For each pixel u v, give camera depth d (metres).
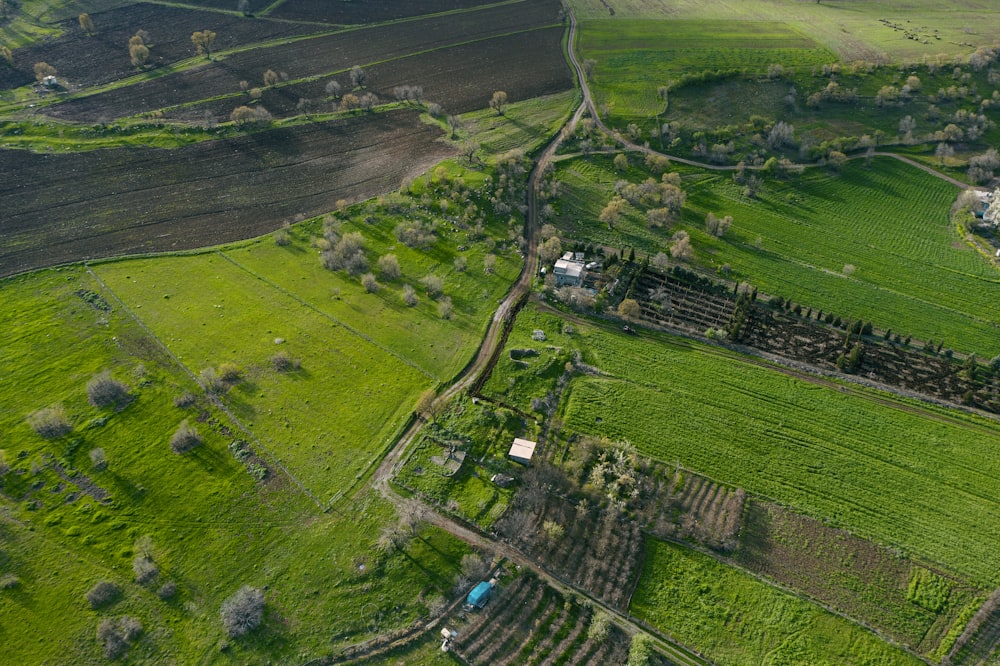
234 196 133.88
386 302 109.00
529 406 91.44
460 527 75.81
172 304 105.31
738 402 94.00
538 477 81.62
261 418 87.12
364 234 124.00
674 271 118.69
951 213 143.12
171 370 93.19
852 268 122.75
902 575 73.12
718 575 72.88
